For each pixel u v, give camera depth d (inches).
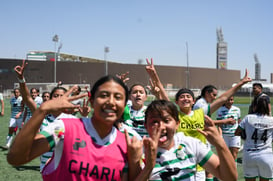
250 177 203.3
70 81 2728.8
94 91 83.7
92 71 2827.3
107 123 81.3
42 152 77.5
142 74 3053.6
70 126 81.3
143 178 83.4
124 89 85.0
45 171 82.4
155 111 101.5
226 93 182.7
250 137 201.0
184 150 102.8
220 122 189.8
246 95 2719.0
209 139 91.5
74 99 79.8
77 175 78.1
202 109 192.7
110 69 2881.4
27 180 248.5
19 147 73.3
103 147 81.8
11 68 2539.4
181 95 192.7
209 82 3577.8
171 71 3245.6
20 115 384.2
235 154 296.0
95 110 82.2
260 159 196.5
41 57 3398.1
